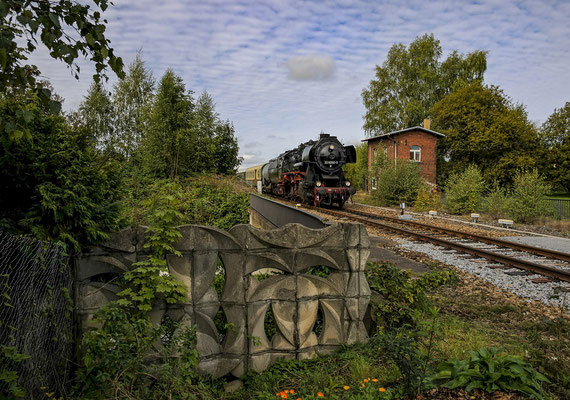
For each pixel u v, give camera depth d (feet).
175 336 11.72
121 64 9.87
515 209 56.39
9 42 7.87
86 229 11.50
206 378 12.62
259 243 13.23
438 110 131.54
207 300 12.75
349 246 14.20
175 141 49.75
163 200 12.43
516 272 25.20
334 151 76.69
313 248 13.96
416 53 137.59
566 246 36.45
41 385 9.67
